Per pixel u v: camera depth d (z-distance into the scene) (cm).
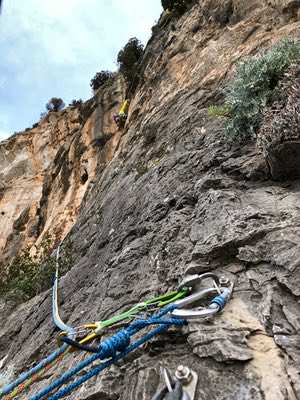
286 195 363
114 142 1421
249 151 470
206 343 225
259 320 239
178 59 1072
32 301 718
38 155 2414
